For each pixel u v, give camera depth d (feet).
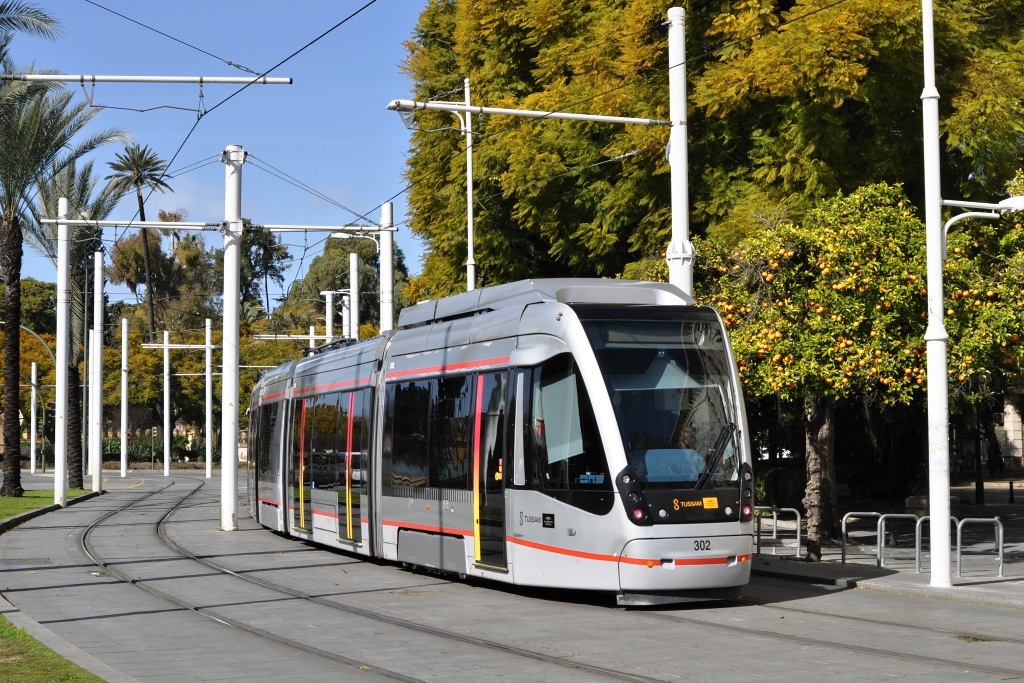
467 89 102.47
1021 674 32.71
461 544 54.08
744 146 80.48
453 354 56.49
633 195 83.87
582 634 40.40
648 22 79.41
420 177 124.26
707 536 45.29
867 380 59.72
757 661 34.91
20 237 126.82
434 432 57.36
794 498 104.83
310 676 33.45
